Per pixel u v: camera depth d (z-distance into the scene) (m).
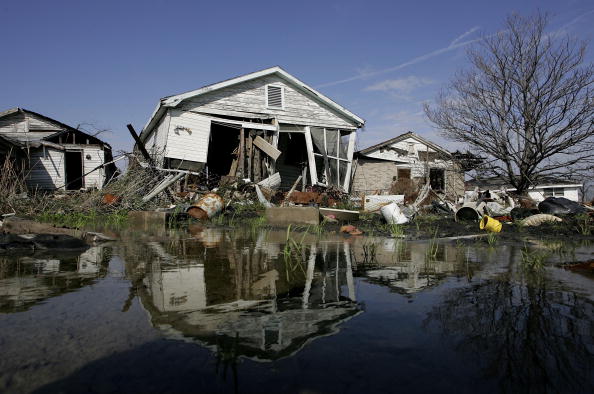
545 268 2.23
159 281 1.77
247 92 13.55
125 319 1.18
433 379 0.82
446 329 1.12
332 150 15.09
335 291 1.59
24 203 7.06
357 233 4.68
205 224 6.18
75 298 1.44
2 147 12.76
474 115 15.39
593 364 0.90
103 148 15.77
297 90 14.46
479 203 7.91
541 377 0.83
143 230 4.90
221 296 1.49
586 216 6.12
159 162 11.23
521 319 1.22
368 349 0.97
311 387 0.77
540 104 14.20
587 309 1.33
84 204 7.42
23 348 0.94
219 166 17.12
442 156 17.84
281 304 1.38
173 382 0.78
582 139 13.48
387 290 1.62
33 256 2.59
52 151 15.12
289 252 2.85
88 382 0.77
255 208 9.23
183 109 12.39
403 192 14.33
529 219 6.57
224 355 0.92
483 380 0.81
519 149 14.82
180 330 1.09
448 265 2.32
